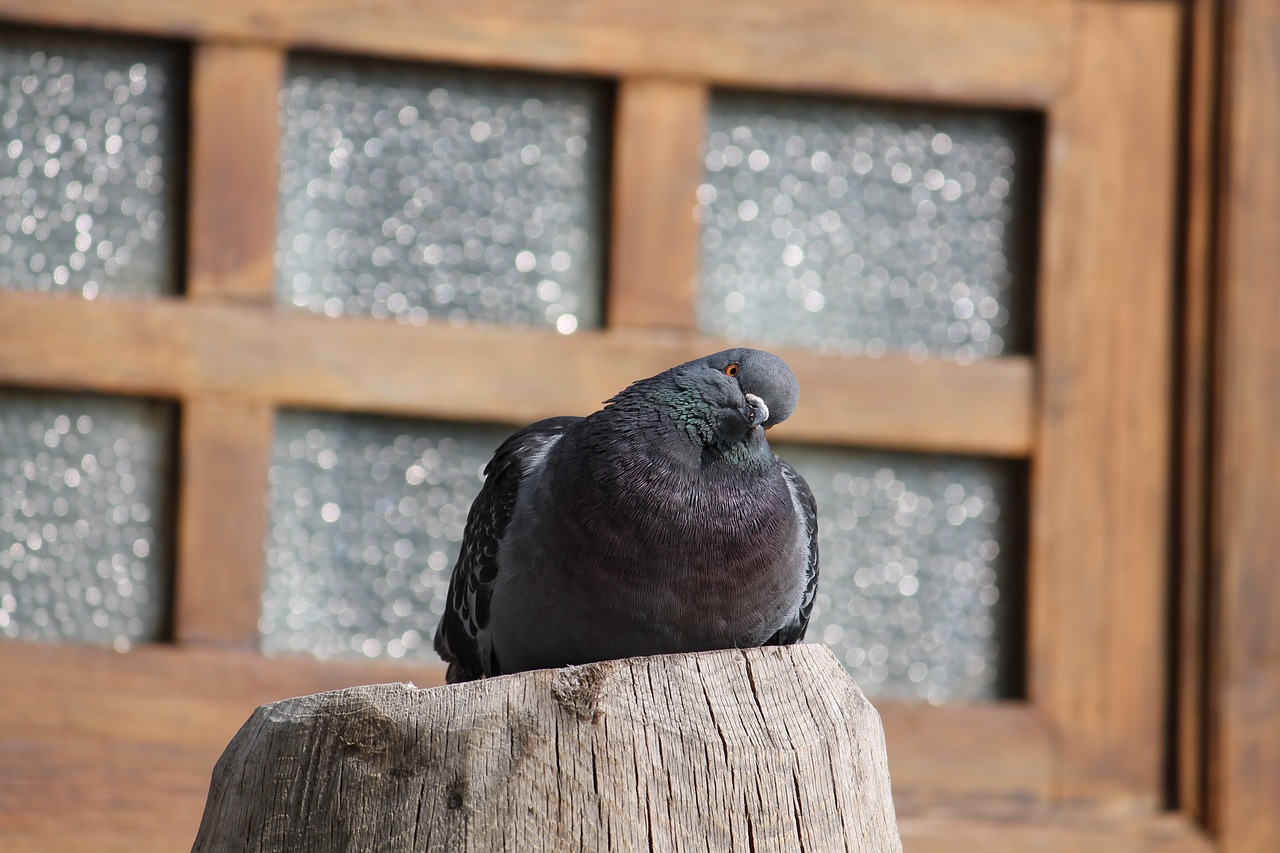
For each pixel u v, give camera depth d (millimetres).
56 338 9570
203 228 9805
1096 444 10438
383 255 10297
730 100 10609
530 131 10461
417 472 10188
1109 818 10227
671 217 10219
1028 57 10516
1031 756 10195
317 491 10047
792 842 4367
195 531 9648
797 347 10367
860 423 10250
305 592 10000
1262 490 10234
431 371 9883
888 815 4734
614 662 4512
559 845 4250
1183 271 10492
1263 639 10188
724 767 4379
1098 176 10547
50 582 9766
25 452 9797
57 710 9344
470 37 10062
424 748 4332
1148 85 10586
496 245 10414
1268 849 10078
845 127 10750
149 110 10062
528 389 9961
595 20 10172
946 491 10625
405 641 10109
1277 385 10289
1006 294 10820
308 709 4449
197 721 9484
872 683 10492
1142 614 10375
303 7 9898
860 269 10758
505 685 4422
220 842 4441
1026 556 10453
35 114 9953
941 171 10852
